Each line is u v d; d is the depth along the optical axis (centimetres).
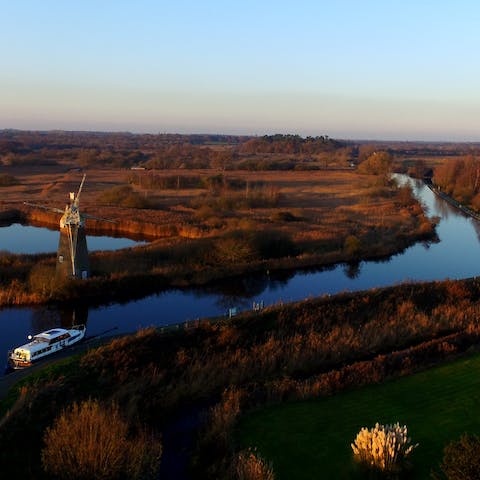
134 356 3041
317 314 3838
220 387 2931
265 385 2839
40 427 2300
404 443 2038
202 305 4675
